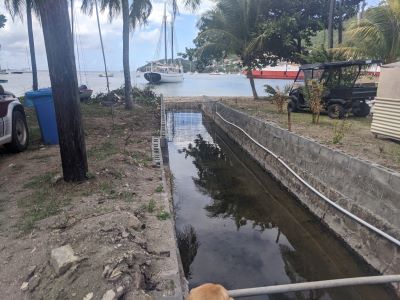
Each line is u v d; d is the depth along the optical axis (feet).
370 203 20.15
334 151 24.32
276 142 35.19
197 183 34.86
